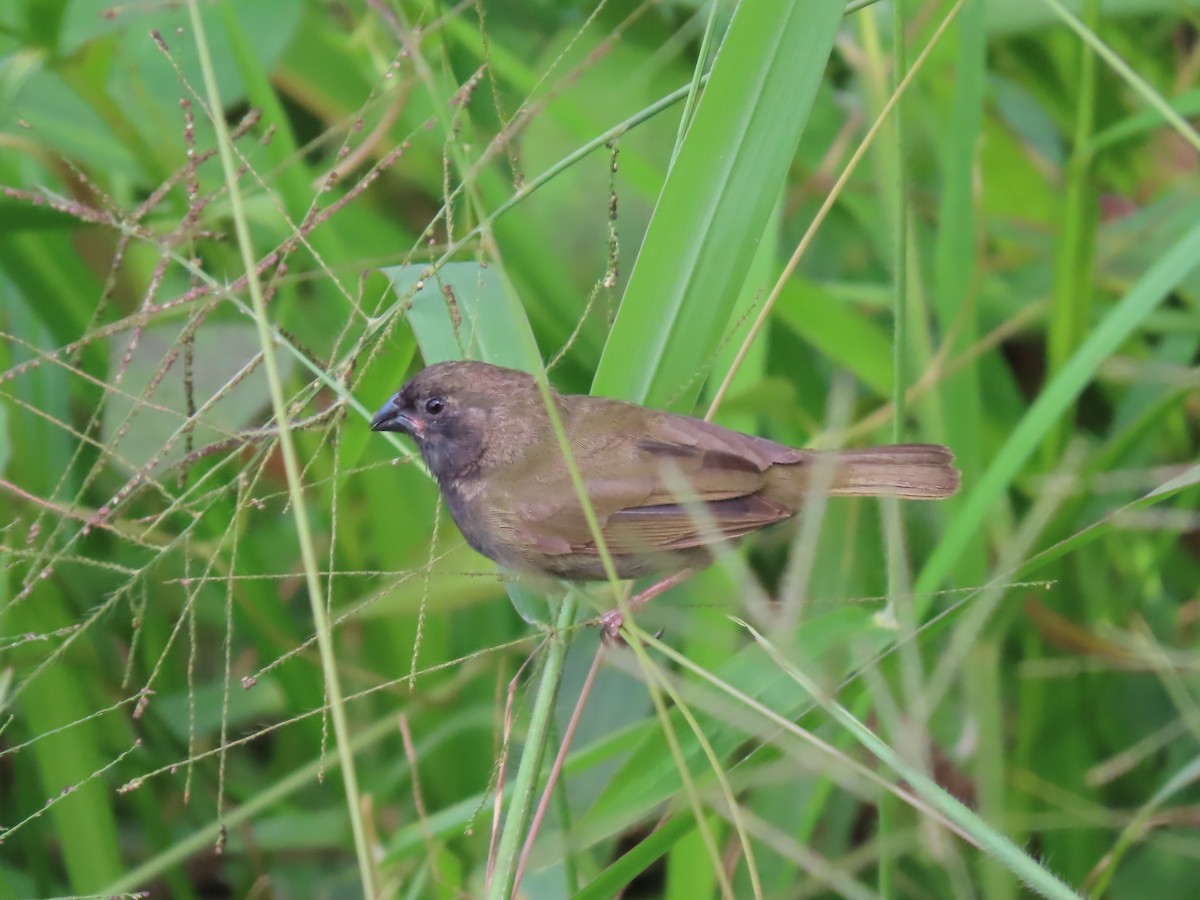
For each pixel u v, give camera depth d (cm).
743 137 686
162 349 802
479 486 776
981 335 1050
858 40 996
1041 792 834
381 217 996
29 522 884
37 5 810
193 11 489
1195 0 969
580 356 952
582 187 961
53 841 952
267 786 921
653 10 1010
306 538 463
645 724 752
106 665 902
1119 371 934
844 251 1097
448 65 793
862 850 578
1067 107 1067
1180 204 1012
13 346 942
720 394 687
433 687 914
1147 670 868
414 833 741
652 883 933
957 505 852
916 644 550
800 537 493
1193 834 845
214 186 905
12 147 868
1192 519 792
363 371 665
